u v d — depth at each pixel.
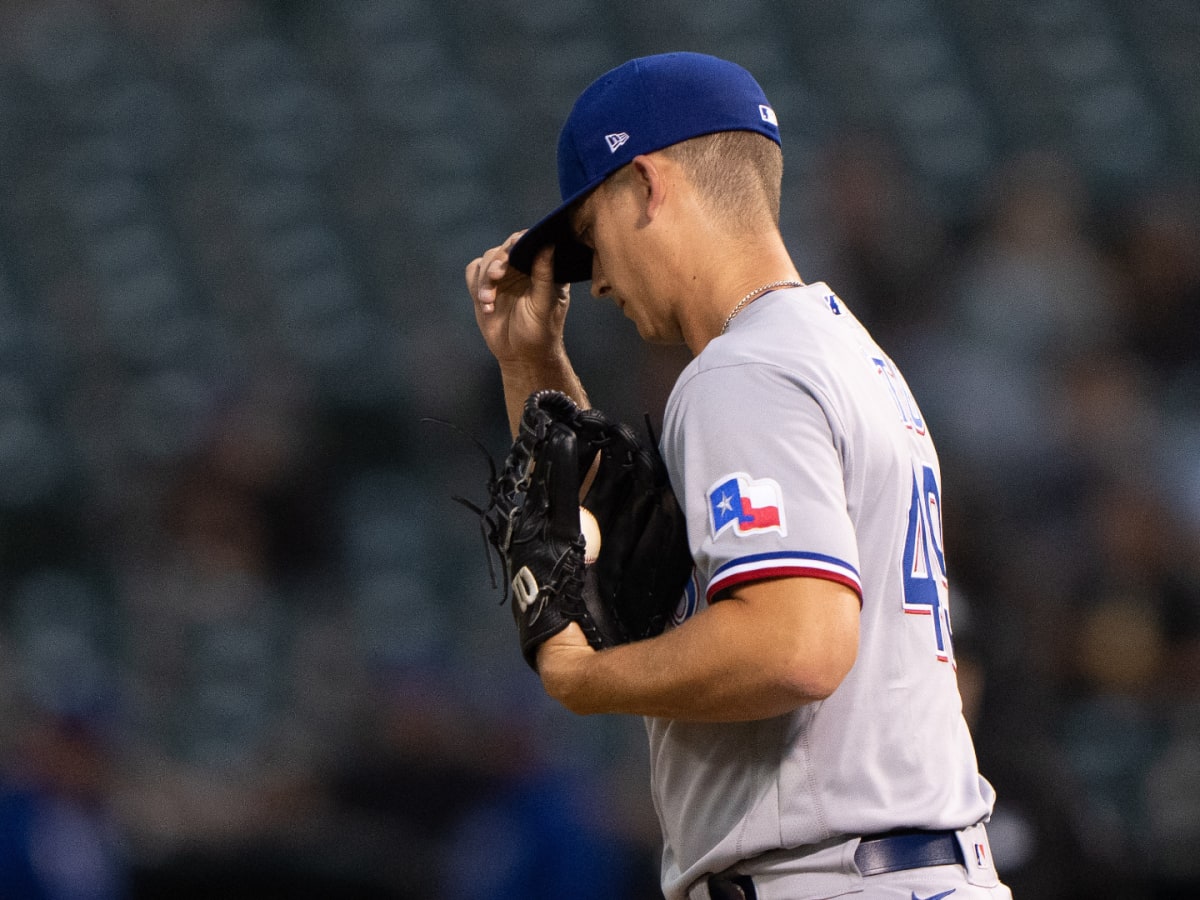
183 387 36.72
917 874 7.96
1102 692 25.16
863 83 44.31
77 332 38.28
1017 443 30.91
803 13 45.84
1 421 35.69
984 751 12.96
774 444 7.73
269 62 44.97
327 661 29.42
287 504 31.94
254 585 31.08
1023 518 29.61
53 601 31.64
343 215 41.19
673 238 8.69
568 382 10.46
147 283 39.47
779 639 7.35
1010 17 45.81
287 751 27.12
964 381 31.58
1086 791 22.30
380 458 34.91
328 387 36.12
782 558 7.47
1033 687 13.35
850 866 7.91
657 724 8.73
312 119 43.44
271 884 21.56
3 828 20.23
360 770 23.38
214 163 42.28
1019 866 12.76
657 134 8.70
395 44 45.19
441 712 23.67
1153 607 26.02
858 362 8.40
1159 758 23.38
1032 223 35.22
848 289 33.47
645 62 8.89
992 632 13.21
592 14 45.53
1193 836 21.22
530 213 40.69
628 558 8.49
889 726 8.09
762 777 8.09
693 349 8.81
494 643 29.56
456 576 32.03
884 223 35.25
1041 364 32.69
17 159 42.19
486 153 42.19
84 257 40.09
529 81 44.00
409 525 33.03
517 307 10.24
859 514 8.07
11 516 33.62
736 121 8.73
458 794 23.03
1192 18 46.19
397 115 43.09
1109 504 27.47
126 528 32.78
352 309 39.09
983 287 33.62
